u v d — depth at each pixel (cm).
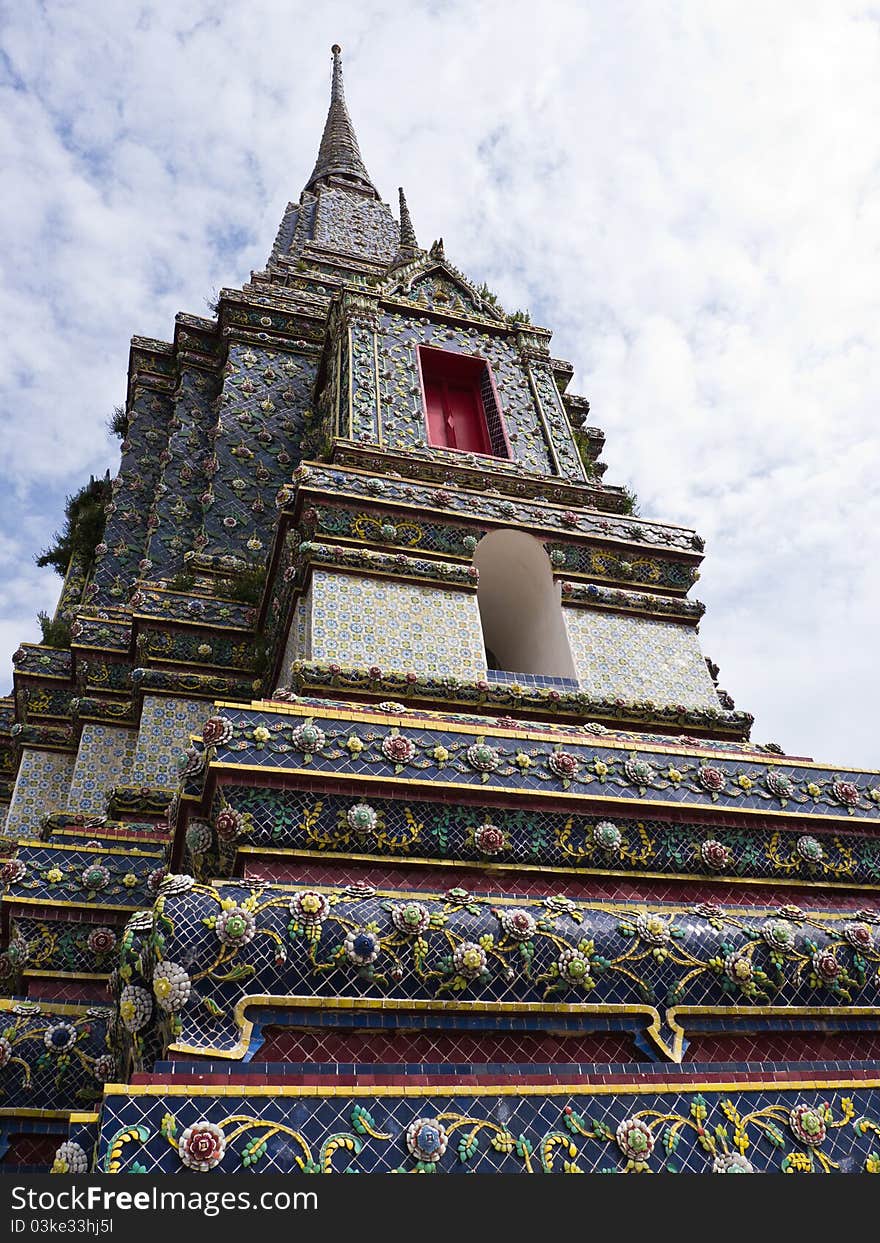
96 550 1752
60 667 1584
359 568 1012
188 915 566
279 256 2748
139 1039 559
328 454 1203
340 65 4184
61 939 840
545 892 702
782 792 801
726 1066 602
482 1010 595
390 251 2794
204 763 688
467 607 1025
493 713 929
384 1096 515
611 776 756
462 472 1212
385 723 729
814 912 733
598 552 1152
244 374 1895
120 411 2161
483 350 1466
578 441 1877
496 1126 520
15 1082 693
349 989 574
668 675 1074
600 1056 609
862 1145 575
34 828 1390
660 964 643
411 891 658
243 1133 482
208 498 1656
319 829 667
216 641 1330
